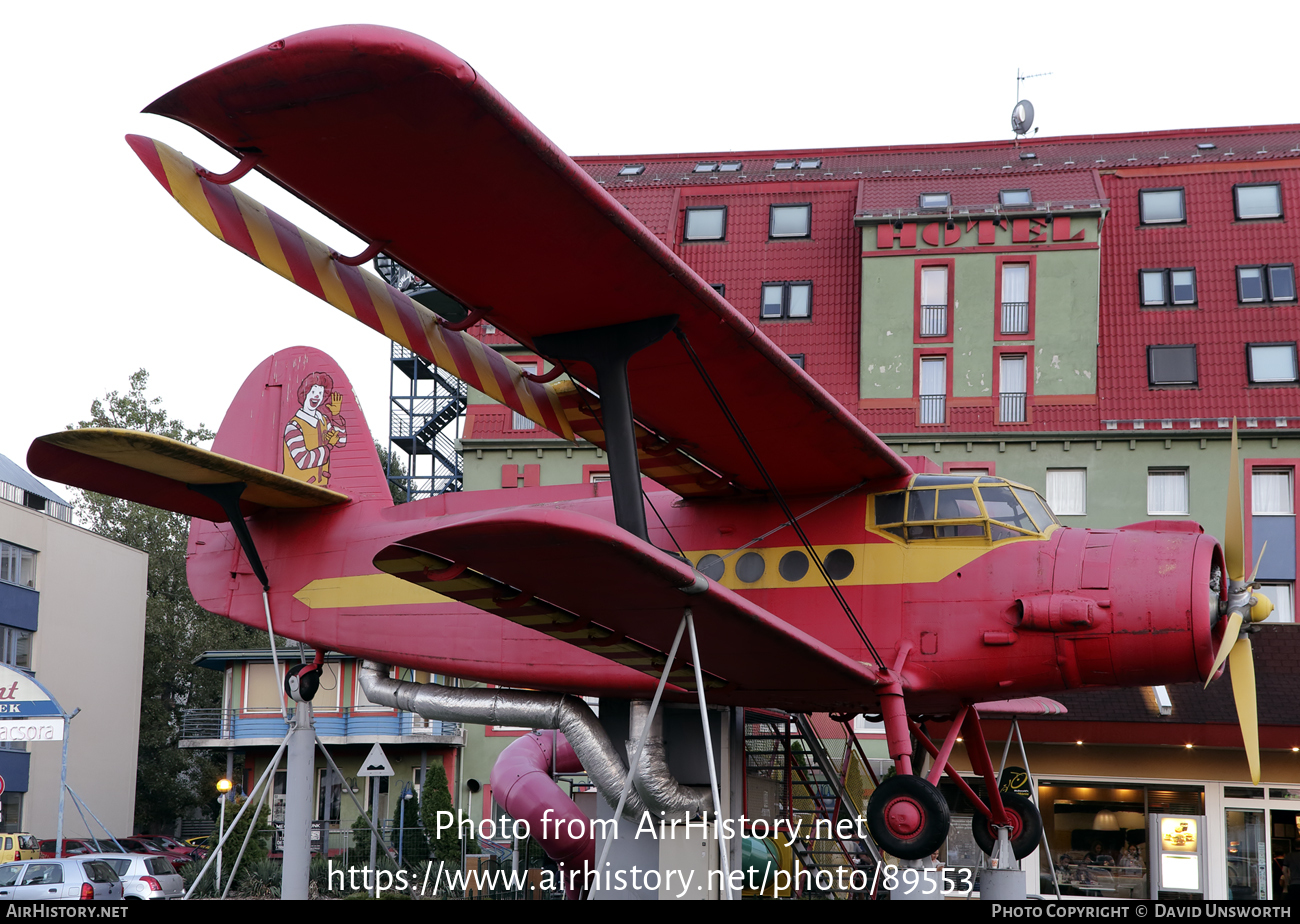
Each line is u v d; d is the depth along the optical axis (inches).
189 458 464.4
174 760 1557.6
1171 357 1036.5
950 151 1208.2
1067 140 1198.3
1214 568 413.7
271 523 553.3
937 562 426.0
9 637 1174.3
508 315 356.2
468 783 1013.2
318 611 528.4
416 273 333.4
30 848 1031.0
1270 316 1035.9
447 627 500.7
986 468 1031.0
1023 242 1059.9
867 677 402.6
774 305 1109.1
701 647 378.0
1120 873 634.2
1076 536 417.4
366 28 238.1
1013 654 407.8
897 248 1079.6
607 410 358.3
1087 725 618.5
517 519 280.8
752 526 462.3
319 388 573.3
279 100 254.4
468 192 290.0
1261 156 1103.6
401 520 530.6
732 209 1155.3
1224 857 626.2
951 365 1055.6
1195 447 1010.7
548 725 478.6
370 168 279.6
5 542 1180.5
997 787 483.8
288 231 317.4
